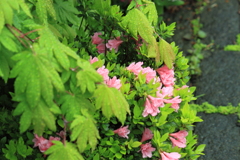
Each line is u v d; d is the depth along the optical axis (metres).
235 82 2.55
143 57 1.90
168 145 1.81
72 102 1.58
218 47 2.88
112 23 1.88
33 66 1.49
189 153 1.90
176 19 3.26
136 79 1.79
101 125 1.75
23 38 1.55
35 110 1.51
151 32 1.76
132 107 1.77
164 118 1.76
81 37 1.93
